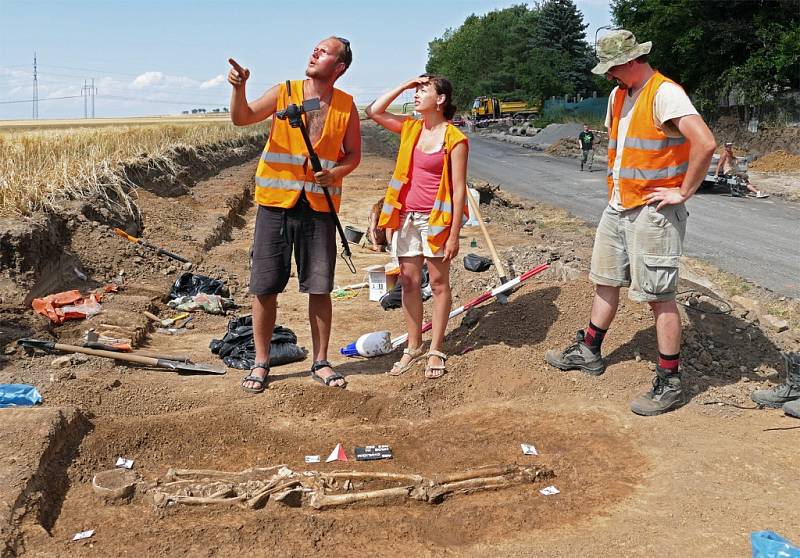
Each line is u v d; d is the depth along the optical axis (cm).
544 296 621
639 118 462
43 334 598
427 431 466
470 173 2408
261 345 530
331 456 427
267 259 509
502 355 542
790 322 722
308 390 506
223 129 3041
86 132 1866
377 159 2836
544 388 514
